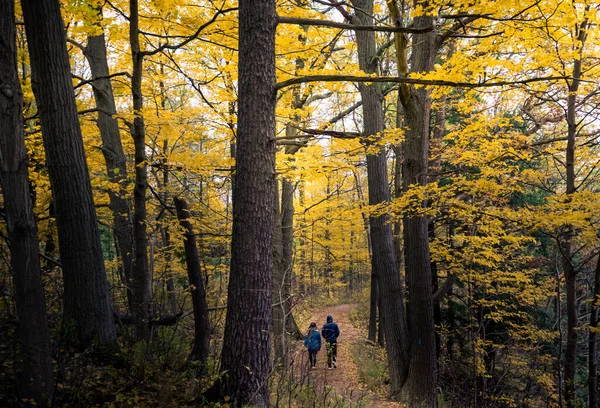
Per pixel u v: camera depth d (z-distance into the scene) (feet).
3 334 12.19
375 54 29.04
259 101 13.38
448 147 30.45
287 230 42.22
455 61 18.88
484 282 33.01
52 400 10.42
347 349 43.55
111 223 35.58
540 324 39.55
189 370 15.83
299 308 49.75
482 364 32.42
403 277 49.85
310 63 23.82
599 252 27.58
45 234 25.84
